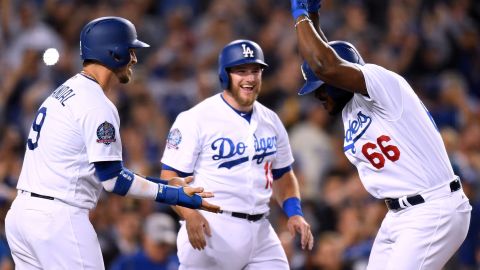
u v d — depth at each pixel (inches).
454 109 1643.7
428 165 698.2
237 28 1788.9
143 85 1520.7
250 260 808.3
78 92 696.4
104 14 1761.8
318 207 1325.0
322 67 684.7
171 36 1722.4
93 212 1194.6
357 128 713.6
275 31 1775.3
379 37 1873.8
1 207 1072.8
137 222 1182.9
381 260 724.7
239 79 791.7
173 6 1894.7
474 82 1886.1
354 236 1217.4
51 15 1718.8
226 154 791.7
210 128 792.9
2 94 1507.1
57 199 688.4
